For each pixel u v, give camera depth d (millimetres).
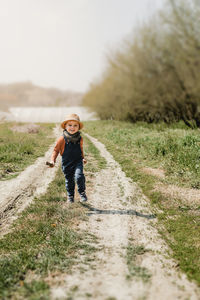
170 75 8898
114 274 2209
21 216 3482
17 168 6293
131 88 11289
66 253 2537
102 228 3162
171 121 13039
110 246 2721
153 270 2289
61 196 4184
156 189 4656
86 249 2643
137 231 3096
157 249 2678
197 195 4301
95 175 5836
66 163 3688
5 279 2068
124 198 4266
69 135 3600
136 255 2551
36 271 2215
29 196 4316
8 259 2369
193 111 10164
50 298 1858
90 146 10164
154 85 9695
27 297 1866
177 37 8039
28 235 2902
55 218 3383
